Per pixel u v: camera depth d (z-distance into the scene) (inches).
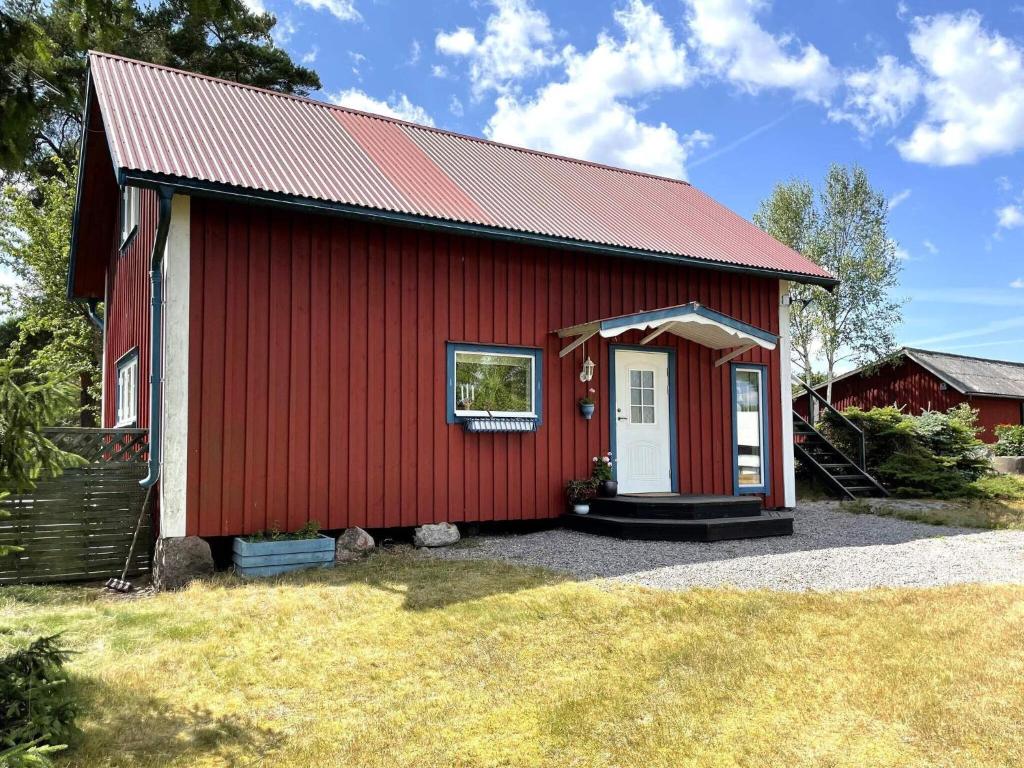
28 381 127.7
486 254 353.7
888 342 1087.6
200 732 139.1
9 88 148.3
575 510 364.8
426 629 196.1
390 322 324.2
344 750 131.6
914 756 125.4
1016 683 152.6
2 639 183.5
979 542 321.7
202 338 280.5
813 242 1118.4
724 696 150.0
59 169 712.4
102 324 559.2
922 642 177.8
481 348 349.1
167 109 330.0
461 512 338.0
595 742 133.1
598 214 409.7
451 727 140.2
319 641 189.0
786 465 448.8
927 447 582.9
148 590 261.7
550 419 368.8
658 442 405.1
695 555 291.3
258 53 869.8
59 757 127.6
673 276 414.6
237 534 282.7
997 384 1066.1
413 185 346.6
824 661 167.2
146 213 360.5
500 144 490.9
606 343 390.3
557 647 181.3
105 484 281.4
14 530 265.6
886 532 354.6
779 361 451.8
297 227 304.7
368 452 315.3
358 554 299.7
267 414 292.4
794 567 265.4
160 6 805.9
